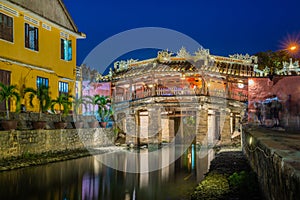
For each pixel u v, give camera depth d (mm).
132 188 13094
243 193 10016
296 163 4598
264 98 22156
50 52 24719
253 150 11594
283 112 19594
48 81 24312
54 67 25188
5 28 20469
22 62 21703
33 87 22750
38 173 15312
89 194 11844
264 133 12609
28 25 22516
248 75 31922
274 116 19203
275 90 21078
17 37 21375
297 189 3756
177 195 11914
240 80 32125
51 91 24531
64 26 26188
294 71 30750
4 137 16422
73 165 18266
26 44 22266
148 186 13562
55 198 11086
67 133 22578
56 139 21156
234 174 12062
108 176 15641
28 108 22172
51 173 15484
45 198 11023
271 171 6320
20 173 15078
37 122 19375
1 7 20000
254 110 22312
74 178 14664
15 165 16141
